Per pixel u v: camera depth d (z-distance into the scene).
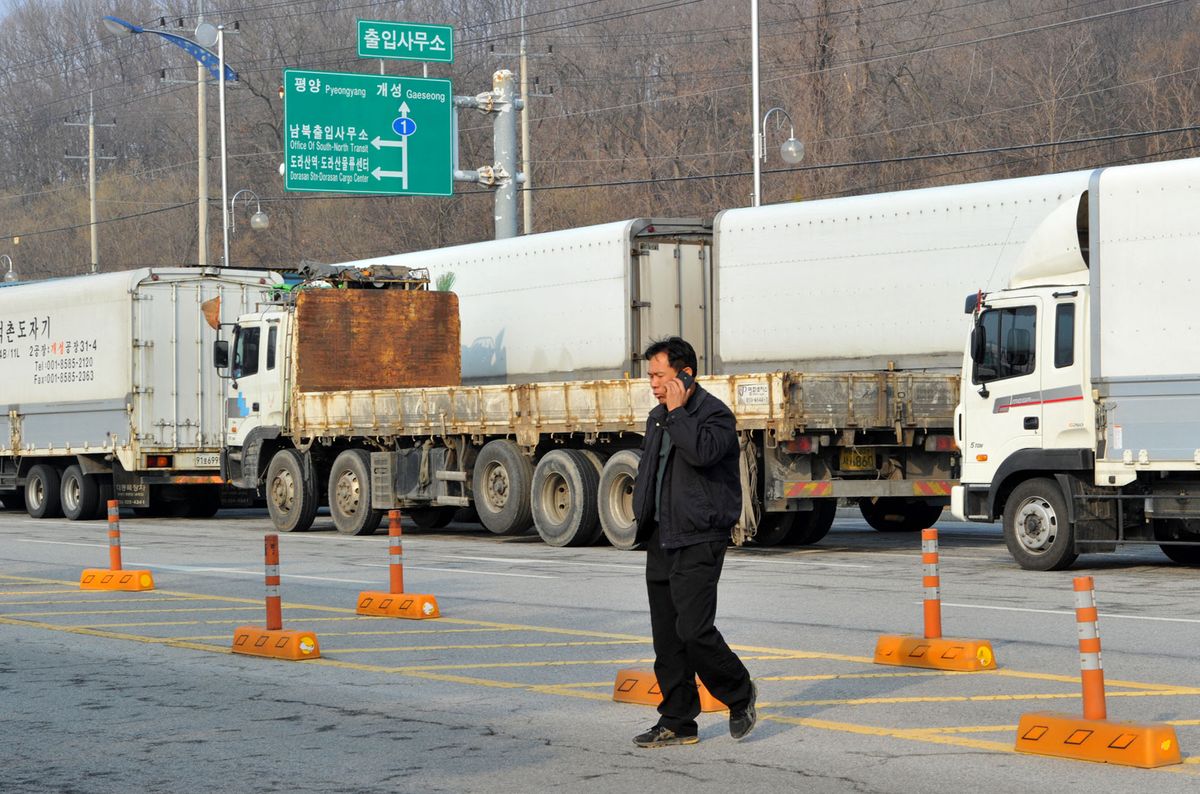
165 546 24.64
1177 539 18.48
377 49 35.47
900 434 20.94
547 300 27.08
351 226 79.06
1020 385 18.59
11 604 16.83
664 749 9.14
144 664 12.62
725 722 9.86
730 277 24.48
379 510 26.11
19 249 100.81
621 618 14.92
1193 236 17.30
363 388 27.33
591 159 73.00
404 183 35.62
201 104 55.12
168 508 34.72
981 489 19.00
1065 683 10.98
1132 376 17.66
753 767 8.64
